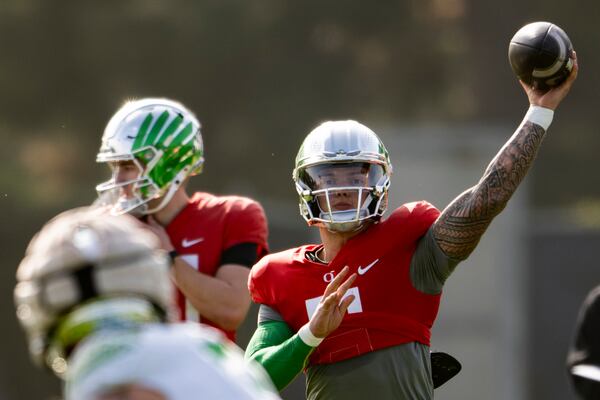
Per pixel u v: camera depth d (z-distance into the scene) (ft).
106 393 37.32
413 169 177.58
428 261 61.36
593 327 81.05
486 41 301.22
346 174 61.87
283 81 289.94
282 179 285.64
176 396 37.52
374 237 62.03
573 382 81.05
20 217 269.85
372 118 296.71
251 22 288.51
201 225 71.56
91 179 285.64
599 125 292.61
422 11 301.84
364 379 60.80
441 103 301.84
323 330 58.65
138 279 39.01
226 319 69.72
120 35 286.25
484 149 178.81
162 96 285.84
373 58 300.40
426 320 62.03
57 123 286.46
